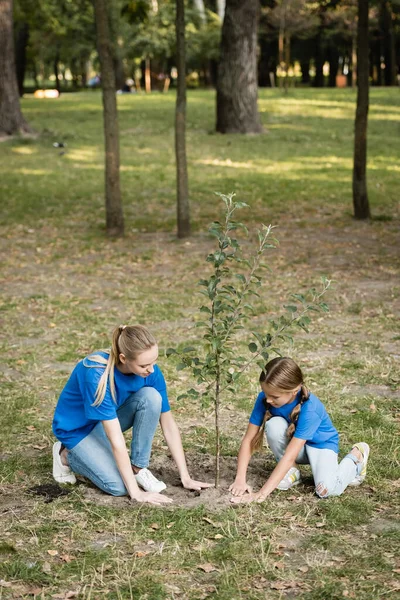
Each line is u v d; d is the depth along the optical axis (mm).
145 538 4086
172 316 8648
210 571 3787
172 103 34375
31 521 4281
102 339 7863
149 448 4707
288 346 7402
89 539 4090
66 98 40375
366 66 13117
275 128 26875
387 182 18000
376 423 5645
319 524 4195
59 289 10086
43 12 35875
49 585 3672
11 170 20281
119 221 13367
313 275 10445
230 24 25172
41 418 5898
